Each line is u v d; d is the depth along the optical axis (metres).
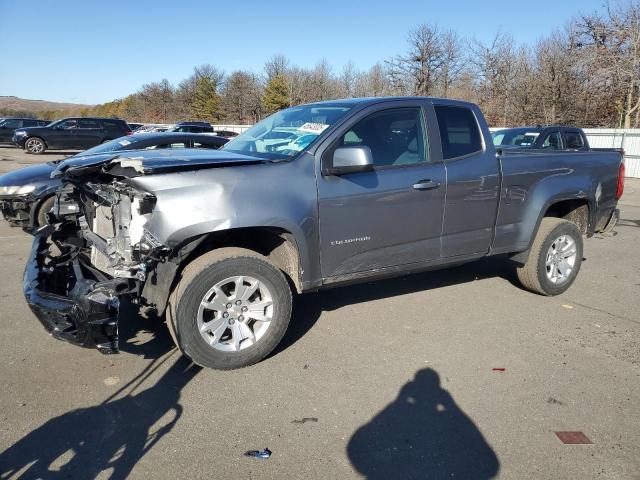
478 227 4.77
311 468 2.72
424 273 6.27
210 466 2.71
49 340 4.18
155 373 3.67
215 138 8.52
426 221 4.43
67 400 3.31
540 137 10.76
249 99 63.12
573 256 5.48
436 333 4.46
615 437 3.02
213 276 3.53
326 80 57.69
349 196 3.98
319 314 4.86
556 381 3.66
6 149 28.33
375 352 4.07
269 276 3.71
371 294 5.45
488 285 5.82
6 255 6.68
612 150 5.91
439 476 2.68
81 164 3.88
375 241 4.20
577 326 4.67
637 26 26.19
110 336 3.29
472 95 38.53
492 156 4.79
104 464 2.71
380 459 2.80
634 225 9.86
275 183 3.68
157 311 3.60
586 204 5.62
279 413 3.21
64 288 3.90
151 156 3.77
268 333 3.79
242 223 3.51
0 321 4.54
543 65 32.59
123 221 3.62
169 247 3.36
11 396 3.34
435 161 4.46
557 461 2.81
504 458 2.83
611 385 3.61
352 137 4.09
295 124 4.41
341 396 3.42
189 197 3.39
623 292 5.67
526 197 5.04
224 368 3.69
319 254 3.95
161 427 3.04
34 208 7.26
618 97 28.25
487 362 3.94
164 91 77.44
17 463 2.70
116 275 3.46
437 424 3.13
